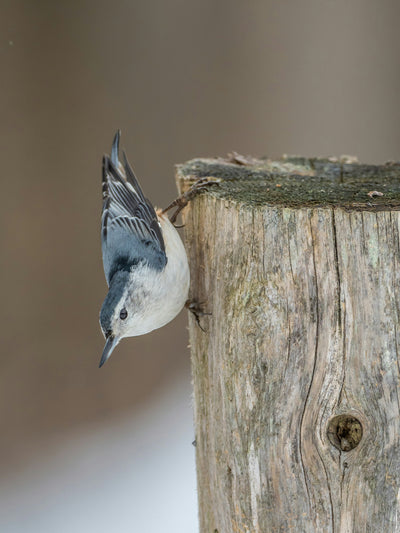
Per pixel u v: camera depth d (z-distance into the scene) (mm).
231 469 5254
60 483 10773
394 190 5699
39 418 12125
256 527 5145
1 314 13352
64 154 14633
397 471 4922
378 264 4875
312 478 5008
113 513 9922
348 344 4926
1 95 14352
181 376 13195
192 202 6098
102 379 12859
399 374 4910
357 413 4961
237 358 5121
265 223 5023
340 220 4895
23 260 13828
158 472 10742
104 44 15008
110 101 14953
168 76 15250
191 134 15273
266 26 15570
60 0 14719
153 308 6238
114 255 6566
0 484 10828
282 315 4984
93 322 13688
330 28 15750
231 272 5262
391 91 16109
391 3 15805
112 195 7004
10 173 14227
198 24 15391
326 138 15867
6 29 14398
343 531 4996
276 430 5027
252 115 15570
